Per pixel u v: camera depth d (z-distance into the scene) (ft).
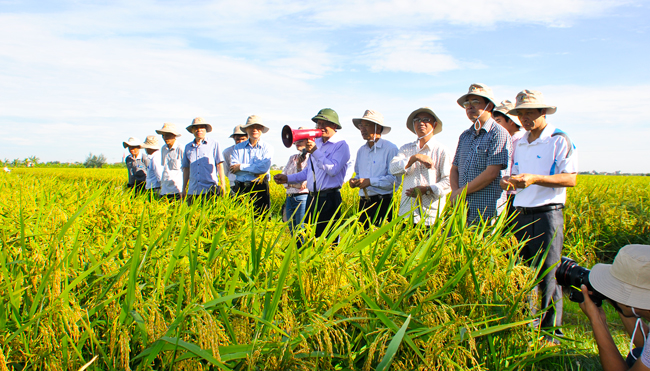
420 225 9.62
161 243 7.89
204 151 25.23
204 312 5.01
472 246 8.35
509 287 7.98
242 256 8.36
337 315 6.51
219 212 12.85
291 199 25.35
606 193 32.48
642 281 6.52
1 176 31.91
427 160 15.33
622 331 11.98
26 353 5.32
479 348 7.22
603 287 7.03
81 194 16.49
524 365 7.25
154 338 5.18
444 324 5.93
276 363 5.21
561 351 8.19
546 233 12.49
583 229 23.06
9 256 7.16
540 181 11.96
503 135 13.52
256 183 24.13
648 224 23.84
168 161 27.45
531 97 12.89
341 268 6.82
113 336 5.20
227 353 5.14
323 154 18.30
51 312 5.17
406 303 6.97
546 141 12.87
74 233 8.83
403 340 6.07
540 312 7.76
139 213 12.67
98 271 7.06
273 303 5.78
